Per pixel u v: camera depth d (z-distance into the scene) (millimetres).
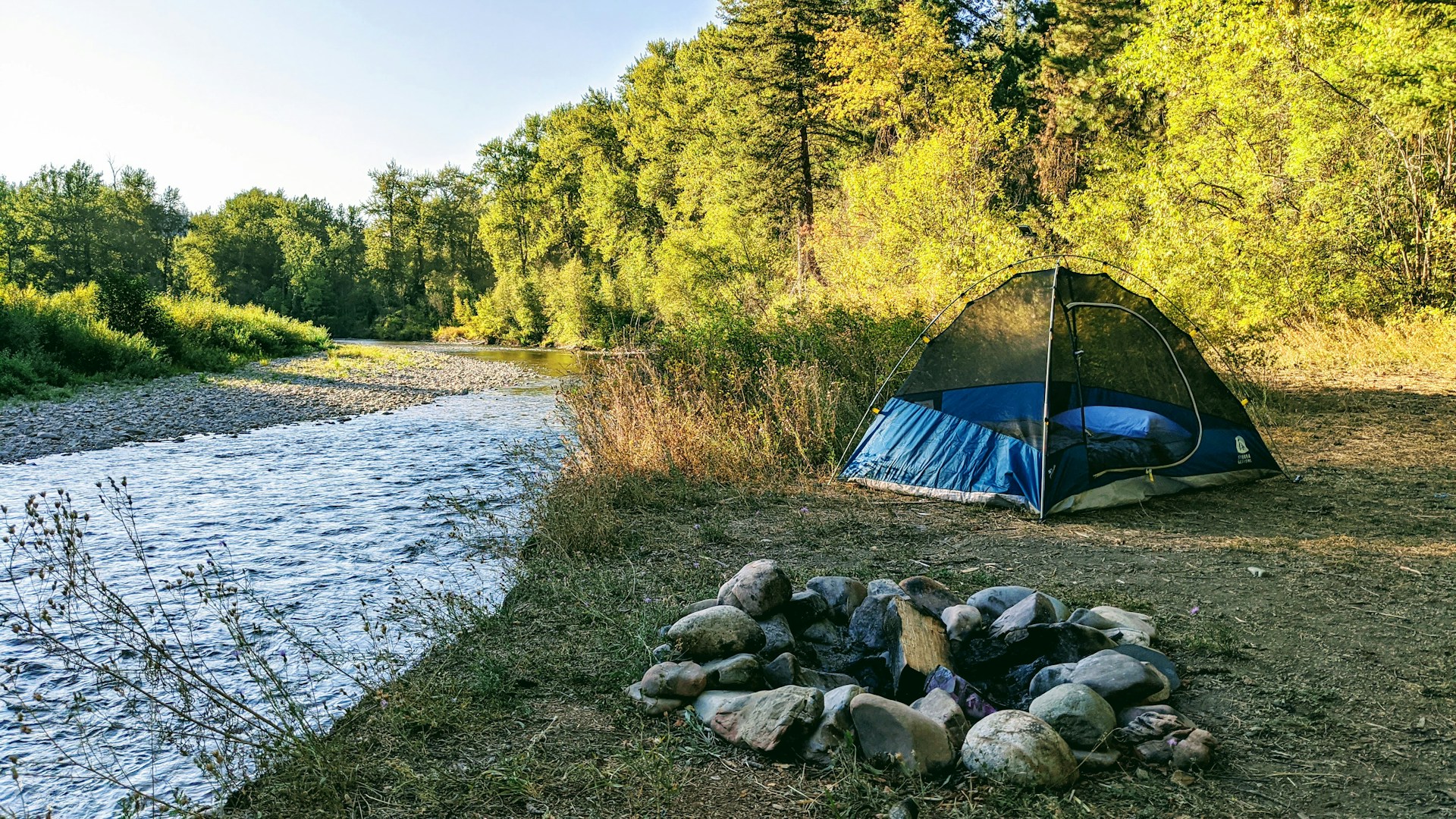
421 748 3262
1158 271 13570
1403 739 3129
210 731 3459
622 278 49438
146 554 6523
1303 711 3365
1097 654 3502
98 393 18891
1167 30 15664
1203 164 15391
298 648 4488
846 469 8078
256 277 85125
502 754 3199
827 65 32312
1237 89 15445
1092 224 15352
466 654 4223
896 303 16422
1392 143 14820
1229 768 2977
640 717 3498
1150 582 5023
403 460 11047
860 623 3953
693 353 11227
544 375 27172
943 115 23156
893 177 21719
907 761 2963
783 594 4133
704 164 41812
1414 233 15031
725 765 3104
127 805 2879
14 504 8500
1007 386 7211
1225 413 7562
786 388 10078
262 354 31422
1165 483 7105
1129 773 2990
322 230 97438
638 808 2830
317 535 7086
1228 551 5598
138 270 82000
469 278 78625
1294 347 15180
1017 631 3768
